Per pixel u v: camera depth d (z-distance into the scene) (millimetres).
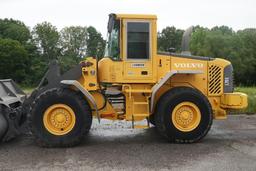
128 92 8414
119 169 6383
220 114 9156
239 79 69750
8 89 9547
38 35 69062
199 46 71688
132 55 8469
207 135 9375
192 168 6410
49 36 67438
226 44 69688
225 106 9008
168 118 8336
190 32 9445
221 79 9031
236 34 73188
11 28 74000
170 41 46312
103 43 9188
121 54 8445
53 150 7762
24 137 9047
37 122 7984
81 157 7188
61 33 65438
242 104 8922
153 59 8516
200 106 8398
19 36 72875
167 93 8422
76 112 8047
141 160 6945
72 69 8562
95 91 8602
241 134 9539
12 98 9250
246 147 7988
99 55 9273
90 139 8883
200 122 8406
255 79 69750
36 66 60156
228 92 9078
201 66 8922
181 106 8383
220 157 7133
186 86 8781
